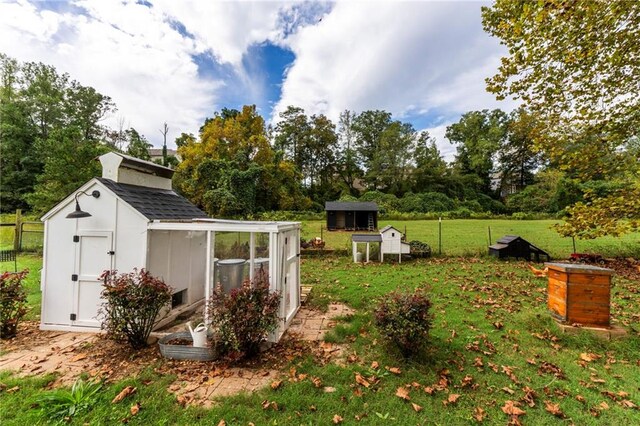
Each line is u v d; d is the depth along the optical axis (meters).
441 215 30.73
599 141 7.43
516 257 10.93
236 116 33.81
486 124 43.38
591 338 4.09
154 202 5.43
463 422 2.59
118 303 3.86
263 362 3.67
